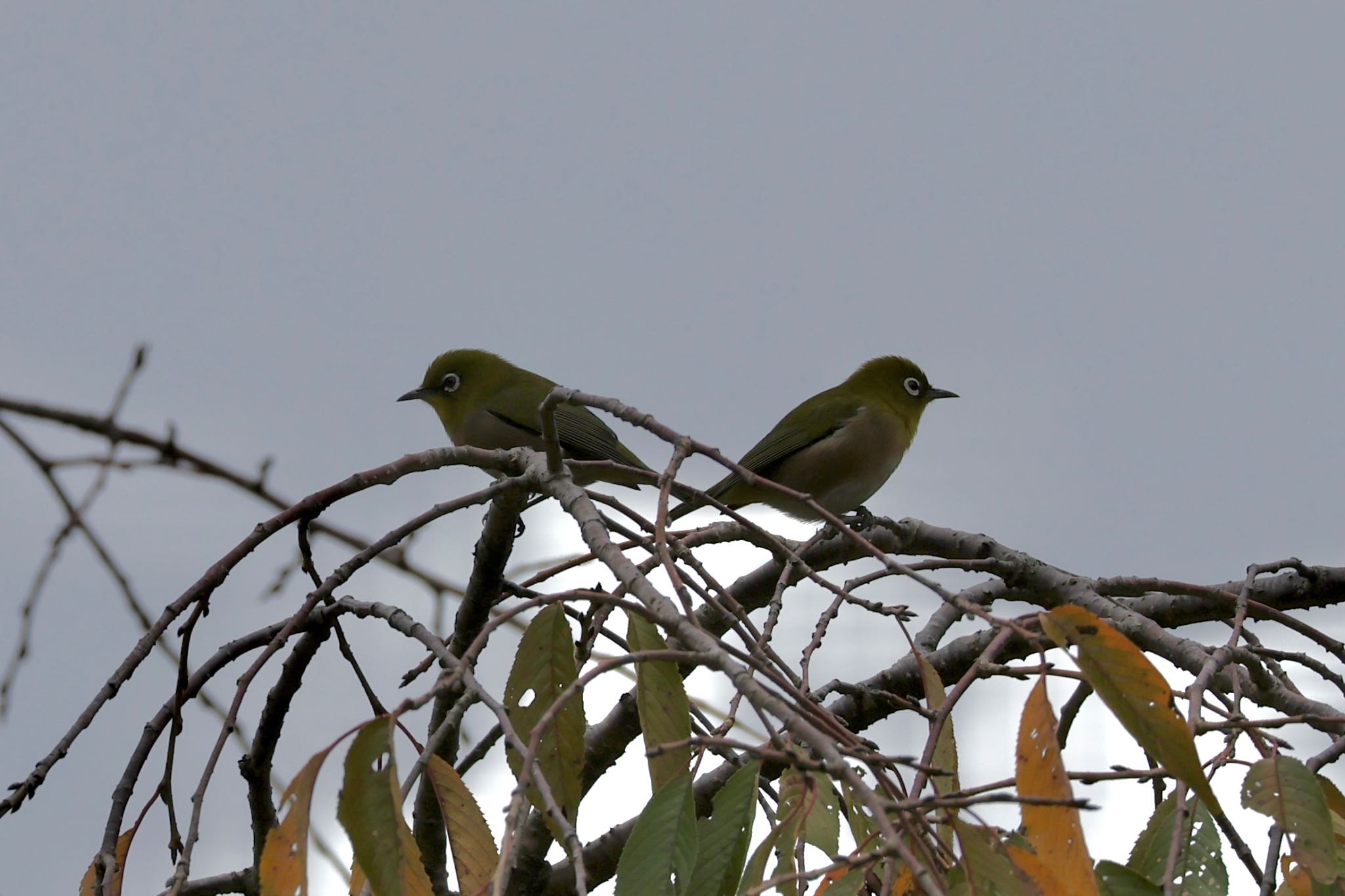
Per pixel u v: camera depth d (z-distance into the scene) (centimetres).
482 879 549
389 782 517
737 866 552
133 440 1065
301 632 820
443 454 844
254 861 935
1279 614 791
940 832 557
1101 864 525
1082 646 525
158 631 745
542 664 660
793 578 1160
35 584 1012
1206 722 601
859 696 1089
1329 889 535
